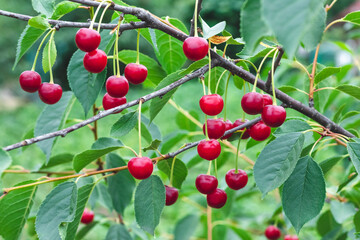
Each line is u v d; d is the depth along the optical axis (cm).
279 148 97
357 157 98
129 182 119
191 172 282
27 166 393
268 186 96
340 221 121
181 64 117
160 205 101
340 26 632
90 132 501
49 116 115
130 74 102
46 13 98
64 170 129
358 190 120
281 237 153
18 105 742
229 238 162
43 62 103
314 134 116
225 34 104
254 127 103
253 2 86
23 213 106
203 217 159
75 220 105
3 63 828
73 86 106
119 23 97
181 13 782
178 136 130
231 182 105
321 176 97
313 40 89
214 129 100
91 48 97
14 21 812
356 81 153
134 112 100
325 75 108
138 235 130
